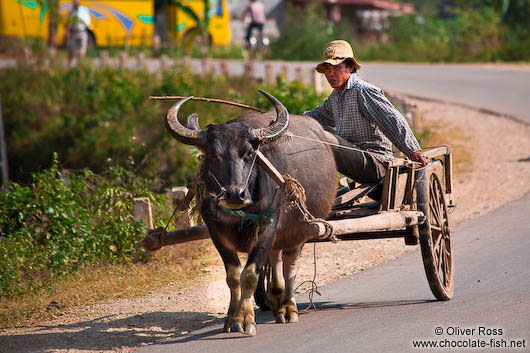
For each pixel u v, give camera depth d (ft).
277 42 384.88
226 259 63.21
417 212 72.49
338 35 401.70
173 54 329.72
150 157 176.45
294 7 472.44
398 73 299.38
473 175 149.38
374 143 77.05
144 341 66.23
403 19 438.40
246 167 59.36
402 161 72.54
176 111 63.82
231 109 200.34
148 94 216.33
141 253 102.17
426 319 65.77
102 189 111.14
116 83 221.66
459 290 77.61
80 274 96.89
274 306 72.18
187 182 64.28
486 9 383.86
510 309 66.80
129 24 334.44
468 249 95.81
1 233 103.40
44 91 225.97
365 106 75.00
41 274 98.78
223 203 57.67
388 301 74.74
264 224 60.95
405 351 57.06
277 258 71.61
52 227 104.27
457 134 189.67
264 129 61.11
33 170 206.49
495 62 343.67
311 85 208.54
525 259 87.66
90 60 270.46
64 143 211.82
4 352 64.85
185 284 89.20
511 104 223.51
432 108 223.30
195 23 355.77
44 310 82.58
